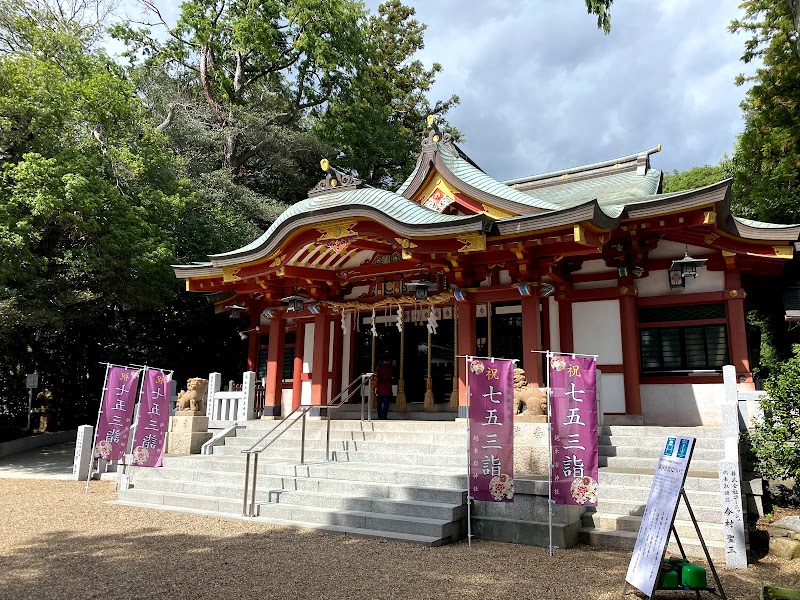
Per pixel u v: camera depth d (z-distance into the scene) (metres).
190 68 30.36
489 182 13.70
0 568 6.51
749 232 11.85
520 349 14.18
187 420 13.24
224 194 23.91
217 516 9.31
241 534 8.21
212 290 16.38
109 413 11.66
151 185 19.23
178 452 13.12
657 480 6.20
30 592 5.66
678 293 12.89
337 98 30.17
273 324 16.16
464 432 11.46
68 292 15.86
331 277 15.28
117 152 17.55
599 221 10.46
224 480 10.77
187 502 10.13
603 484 8.88
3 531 8.41
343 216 12.35
